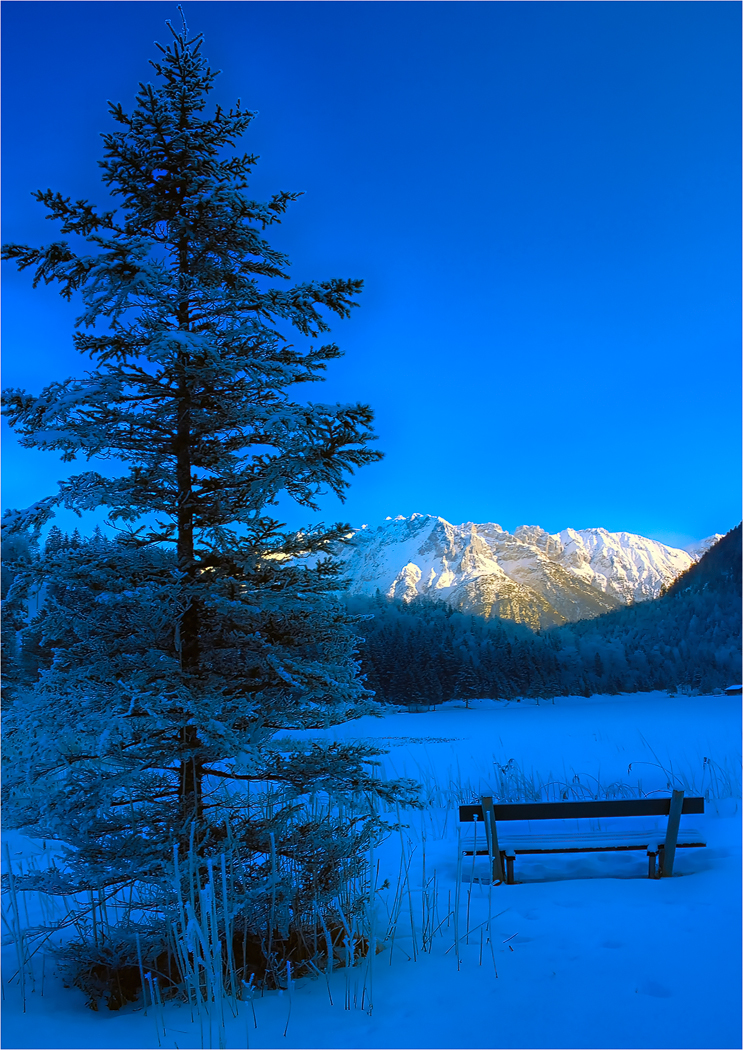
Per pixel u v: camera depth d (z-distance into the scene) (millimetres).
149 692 3609
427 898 4496
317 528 4348
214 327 4426
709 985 3248
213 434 4539
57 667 3916
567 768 11164
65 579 3811
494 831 5211
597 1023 2990
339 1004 3322
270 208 4551
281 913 3816
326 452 3914
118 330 4145
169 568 4035
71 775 3764
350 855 4086
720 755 11867
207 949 3129
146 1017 3320
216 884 3627
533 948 3842
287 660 3896
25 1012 3416
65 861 3779
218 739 3684
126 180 4289
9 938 4379
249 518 4230
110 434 4152
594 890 4828
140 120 4238
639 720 25703
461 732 23266
